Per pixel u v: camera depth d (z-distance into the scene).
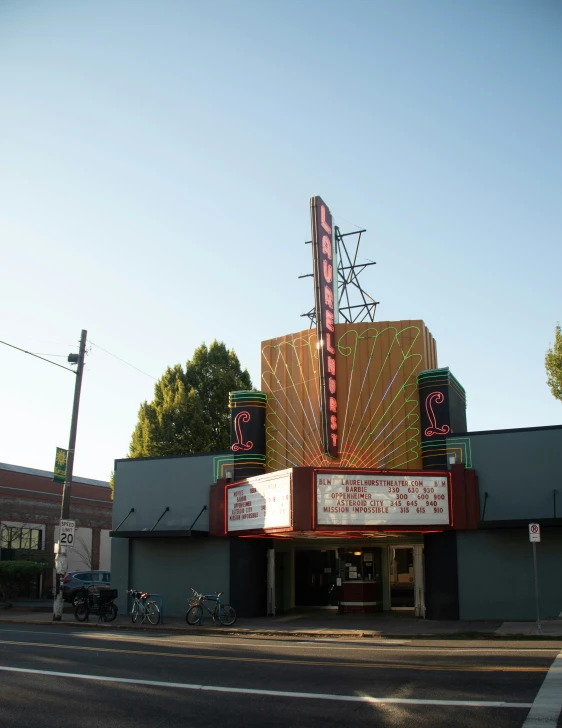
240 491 25.33
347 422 25.44
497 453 23.19
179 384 44.44
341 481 22.06
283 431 26.86
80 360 27.86
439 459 23.75
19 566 32.72
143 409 45.06
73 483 48.28
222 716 9.98
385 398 25.33
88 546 48.34
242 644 18.09
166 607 27.08
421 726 9.12
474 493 23.00
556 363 33.66
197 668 13.84
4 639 19.38
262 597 26.19
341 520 21.81
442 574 23.16
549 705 9.90
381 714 9.79
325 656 15.27
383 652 15.83
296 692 11.35
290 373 27.23
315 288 25.36
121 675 13.16
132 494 28.36
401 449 24.78
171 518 27.47
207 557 26.81
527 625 20.53
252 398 27.20
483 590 22.69
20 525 43.41
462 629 20.16
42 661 14.93
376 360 25.72
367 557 26.31
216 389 45.22
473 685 11.41
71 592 33.56
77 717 10.08
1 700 11.16
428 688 11.31
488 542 22.89
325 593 28.12
